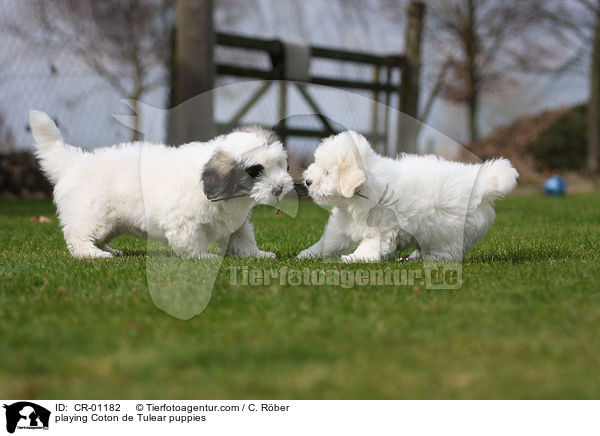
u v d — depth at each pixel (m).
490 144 13.44
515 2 14.64
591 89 14.17
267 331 2.22
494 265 3.45
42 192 9.26
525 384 1.79
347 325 2.28
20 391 1.78
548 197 10.87
